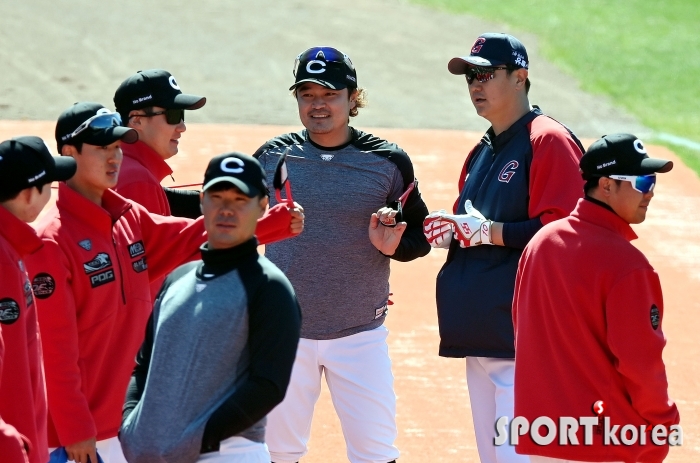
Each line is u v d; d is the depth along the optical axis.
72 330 15.06
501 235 17.52
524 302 15.12
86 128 15.53
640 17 80.06
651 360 13.95
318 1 81.38
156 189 18.08
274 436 18.52
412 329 28.53
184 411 12.13
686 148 50.06
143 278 16.36
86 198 15.64
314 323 18.45
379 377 18.62
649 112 57.75
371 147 18.80
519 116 18.39
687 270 33.78
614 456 14.51
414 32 73.44
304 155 18.61
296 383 18.44
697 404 24.11
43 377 14.24
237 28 71.94
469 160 19.67
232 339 12.18
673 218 39.09
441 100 57.81
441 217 18.02
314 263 18.36
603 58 68.31
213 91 56.88
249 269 12.44
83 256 15.36
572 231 14.59
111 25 70.12
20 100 52.88
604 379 14.38
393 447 18.89
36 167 13.95
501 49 18.08
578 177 17.38
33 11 72.19
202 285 12.45
